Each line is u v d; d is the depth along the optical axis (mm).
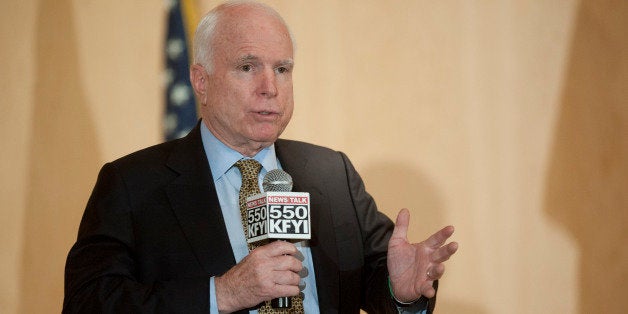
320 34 6750
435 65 6867
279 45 4223
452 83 6871
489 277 6762
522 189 6863
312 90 6691
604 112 7016
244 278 3650
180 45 6375
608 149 6992
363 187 4773
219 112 4258
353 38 6789
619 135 7012
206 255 4004
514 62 6961
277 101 4172
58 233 6180
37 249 6133
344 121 6707
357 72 6766
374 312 4418
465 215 6770
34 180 6180
